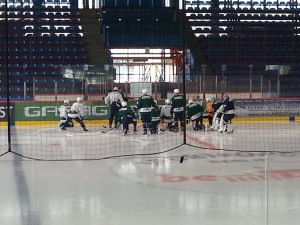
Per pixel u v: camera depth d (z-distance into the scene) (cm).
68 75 2402
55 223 602
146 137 1770
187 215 633
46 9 3534
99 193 775
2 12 3444
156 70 3158
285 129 2091
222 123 1917
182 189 803
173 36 3216
